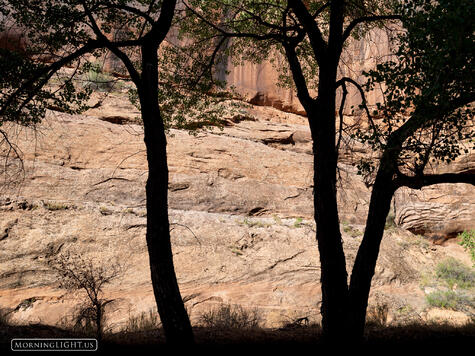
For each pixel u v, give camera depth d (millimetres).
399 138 6879
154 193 6246
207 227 13797
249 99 21750
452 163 19078
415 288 14789
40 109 8273
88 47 7277
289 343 7633
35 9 8383
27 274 10492
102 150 15141
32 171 13188
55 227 11742
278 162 18516
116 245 12016
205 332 8797
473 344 7473
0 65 7363
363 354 6766
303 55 12469
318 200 7031
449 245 19438
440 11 5590
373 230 7277
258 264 13227
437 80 5633
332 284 6746
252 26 11828
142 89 6590
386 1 10453
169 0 7125
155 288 6047
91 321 9484
